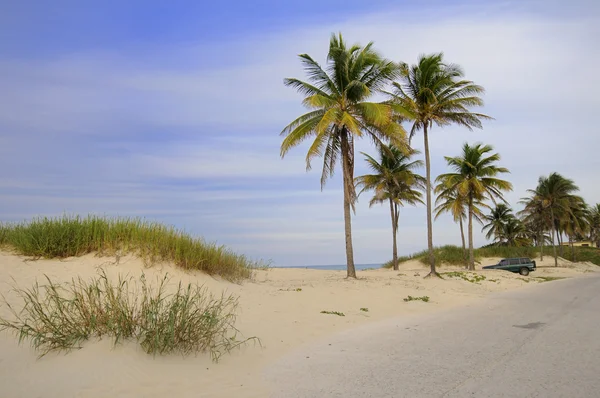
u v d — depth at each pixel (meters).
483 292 19.22
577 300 15.68
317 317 10.62
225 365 6.33
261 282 16.00
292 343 8.07
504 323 10.43
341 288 15.54
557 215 53.41
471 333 9.12
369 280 19.23
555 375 5.62
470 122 26.17
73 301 6.55
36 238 12.13
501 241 70.62
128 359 5.74
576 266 54.47
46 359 5.74
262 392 5.19
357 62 20.08
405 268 44.41
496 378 5.57
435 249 48.47
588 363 6.23
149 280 11.30
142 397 4.80
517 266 35.62
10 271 10.47
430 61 24.81
